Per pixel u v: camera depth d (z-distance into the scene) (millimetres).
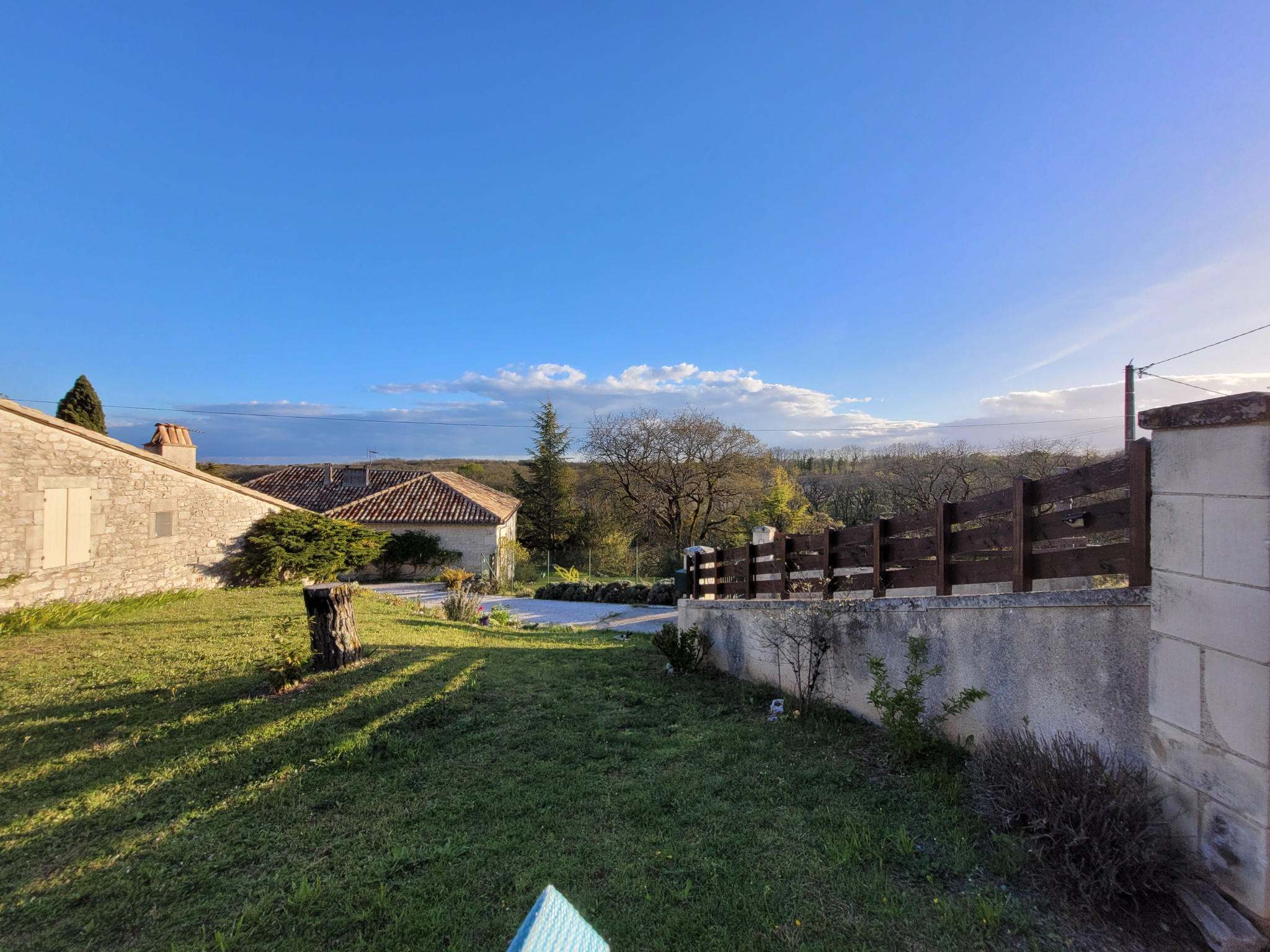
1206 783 2303
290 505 18719
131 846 2879
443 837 2965
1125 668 2754
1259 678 2098
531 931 951
